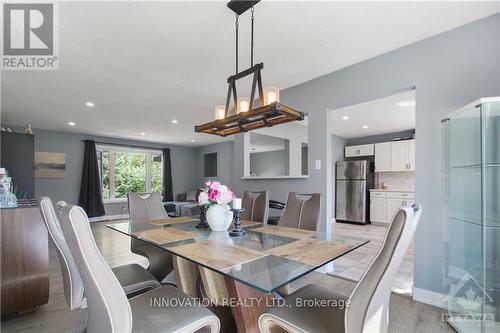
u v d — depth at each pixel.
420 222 2.27
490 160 1.72
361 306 0.92
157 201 3.02
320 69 2.87
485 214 1.75
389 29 2.12
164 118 5.01
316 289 1.39
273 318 1.18
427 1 1.78
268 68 2.83
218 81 3.19
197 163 9.19
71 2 1.75
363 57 2.60
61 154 6.24
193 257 1.35
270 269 1.19
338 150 6.88
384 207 6.00
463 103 2.07
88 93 3.57
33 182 4.68
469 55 2.04
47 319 1.97
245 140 4.20
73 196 6.39
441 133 2.17
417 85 2.30
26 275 2.05
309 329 1.07
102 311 0.91
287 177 3.38
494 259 1.75
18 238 2.03
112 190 7.27
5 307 1.95
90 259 0.89
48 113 4.56
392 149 6.12
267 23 2.02
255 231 2.01
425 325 1.88
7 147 4.41
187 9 1.84
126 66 2.75
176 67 2.79
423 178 2.26
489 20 1.96
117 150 7.38
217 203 1.99
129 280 1.59
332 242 1.66
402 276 2.85
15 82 3.12
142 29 2.08
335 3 1.79
